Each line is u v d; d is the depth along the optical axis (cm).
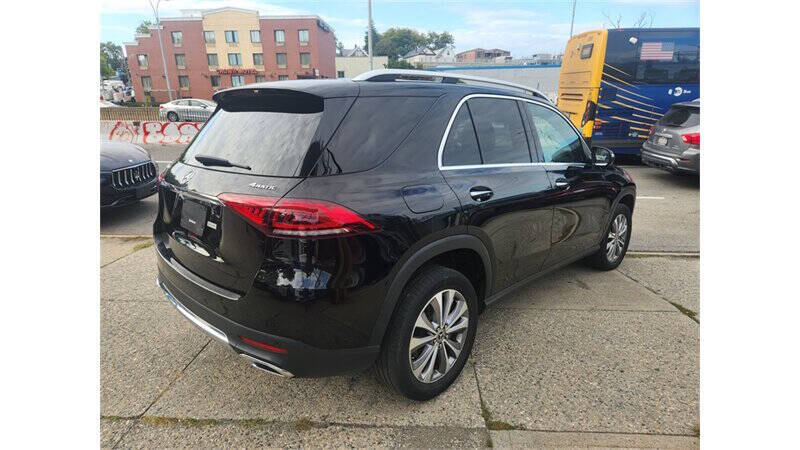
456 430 219
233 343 204
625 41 1021
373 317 200
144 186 594
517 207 274
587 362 275
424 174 222
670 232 562
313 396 242
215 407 233
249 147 210
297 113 209
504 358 279
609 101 1056
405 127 221
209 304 210
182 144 1396
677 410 233
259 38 5159
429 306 231
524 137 299
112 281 390
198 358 275
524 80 2577
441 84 253
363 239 190
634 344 296
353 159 198
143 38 5203
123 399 237
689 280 407
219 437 213
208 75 5291
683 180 923
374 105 214
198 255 215
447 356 244
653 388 251
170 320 322
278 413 229
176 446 207
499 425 222
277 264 183
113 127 1387
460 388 250
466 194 238
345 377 258
